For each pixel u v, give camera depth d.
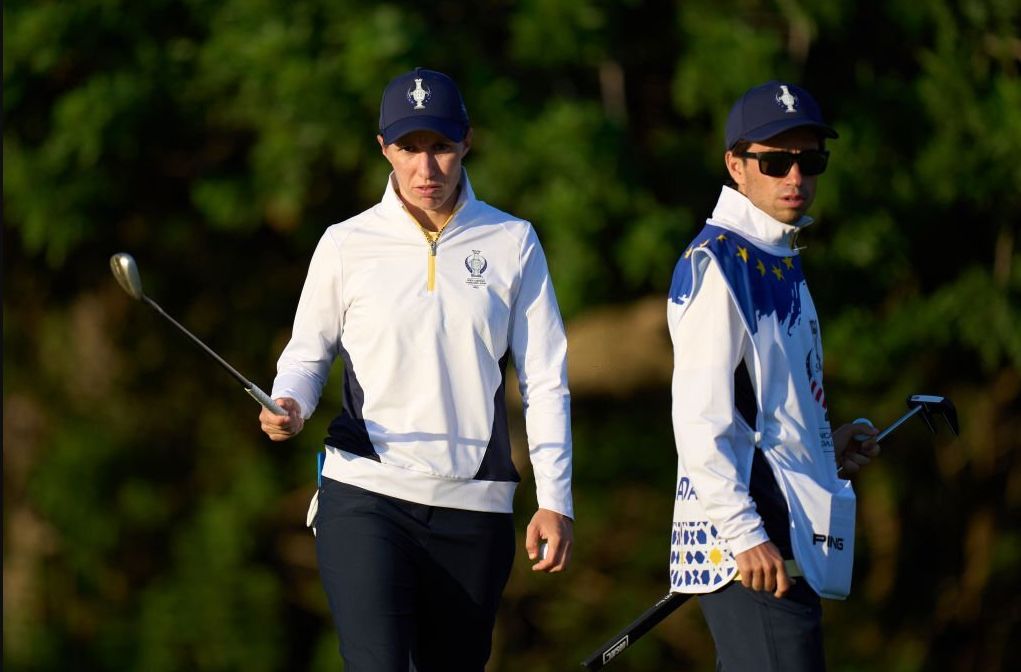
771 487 14.12
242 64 31.36
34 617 38.00
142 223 36.16
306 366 14.95
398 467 14.69
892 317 34.31
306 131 31.00
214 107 32.56
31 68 32.78
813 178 14.66
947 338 34.44
